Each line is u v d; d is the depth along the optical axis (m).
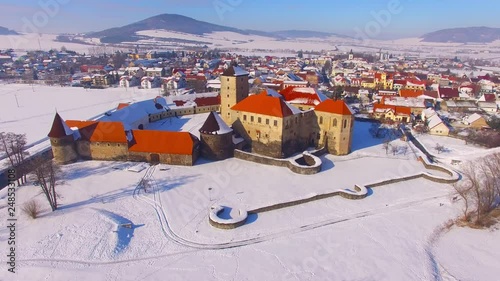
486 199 63.66
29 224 59.47
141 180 77.94
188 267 50.41
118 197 70.31
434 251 54.31
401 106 144.38
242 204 68.12
